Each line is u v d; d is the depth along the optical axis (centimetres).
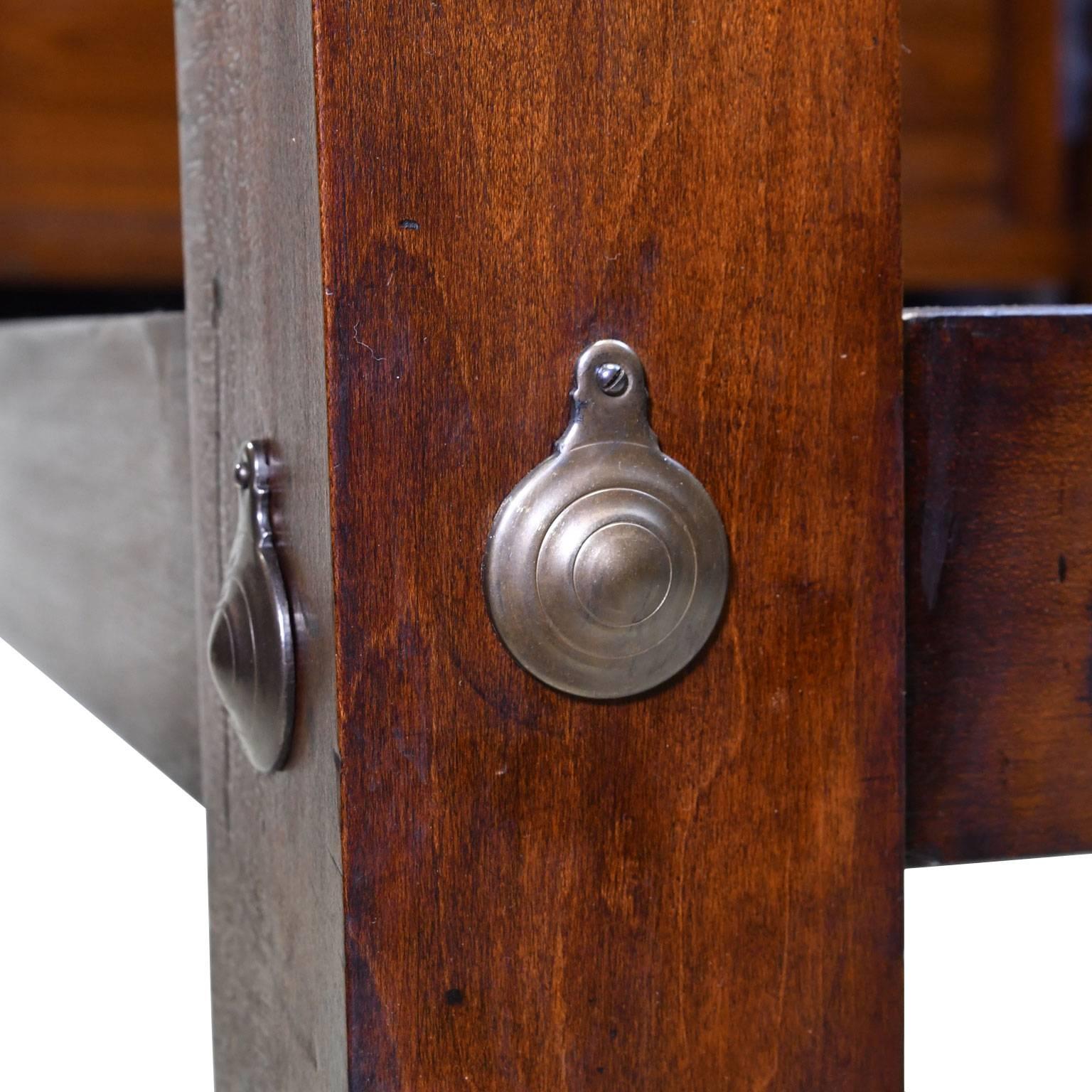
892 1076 68
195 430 75
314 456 64
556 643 64
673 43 64
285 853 68
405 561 63
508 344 64
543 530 64
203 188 73
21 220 161
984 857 70
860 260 66
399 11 63
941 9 192
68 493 94
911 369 68
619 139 64
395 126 63
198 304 74
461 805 64
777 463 66
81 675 94
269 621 67
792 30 65
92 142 163
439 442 63
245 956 73
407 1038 64
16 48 159
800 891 67
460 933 64
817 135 66
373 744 63
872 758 67
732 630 66
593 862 65
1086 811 71
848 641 67
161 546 82
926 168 193
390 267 63
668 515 64
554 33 64
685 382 65
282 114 65
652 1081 66
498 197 63
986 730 70
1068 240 196
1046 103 194
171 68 165
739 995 66
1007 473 69
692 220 65
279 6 65
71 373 92
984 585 69
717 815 66
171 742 83
